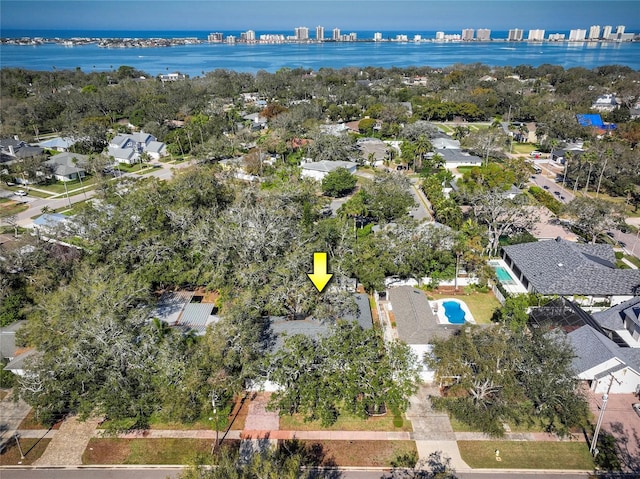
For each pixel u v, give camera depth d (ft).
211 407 132.67
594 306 185.68
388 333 167.32
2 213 288.71
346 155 387.14
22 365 144.87
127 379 129.90
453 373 127.54
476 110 561.43
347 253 197.16
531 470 116.26
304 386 126.93
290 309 169.68
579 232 256.52
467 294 196.54
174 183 250.78
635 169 316.81
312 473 116.06
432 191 289.94
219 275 178.40
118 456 122.31
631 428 128.06
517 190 301.43
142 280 177.47
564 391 121.49
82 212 220.84
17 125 485.97
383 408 136.46
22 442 127.44
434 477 114.32
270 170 354.74
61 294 154.30
